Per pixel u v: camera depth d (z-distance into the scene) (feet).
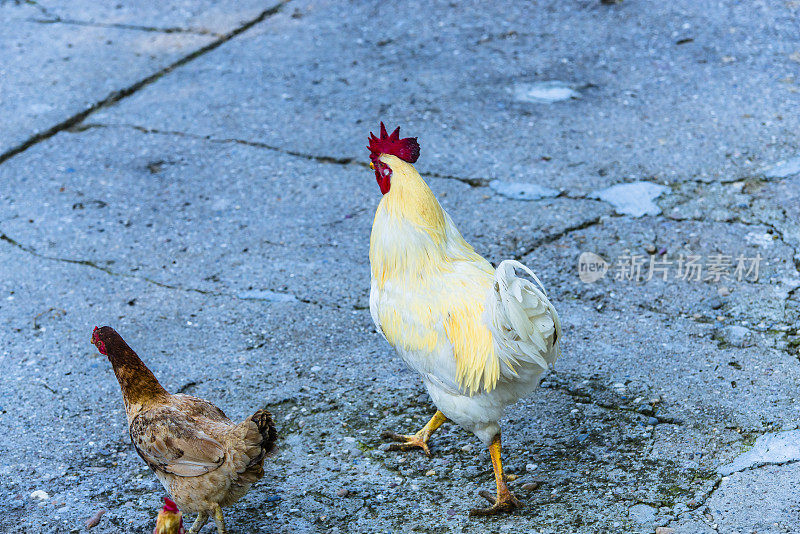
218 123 29.73
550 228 23.22
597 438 16.35
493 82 31.07
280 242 23.68
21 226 24.64
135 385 14.71
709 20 33.88
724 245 21.97
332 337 19.97
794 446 15.53
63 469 16.25
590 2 36.37
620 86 30.09
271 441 13.39
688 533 13.89
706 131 26.89
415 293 14.83
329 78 32.22
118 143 28.84
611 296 20.61
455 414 14.84
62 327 20.58
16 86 32.35
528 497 15.07
